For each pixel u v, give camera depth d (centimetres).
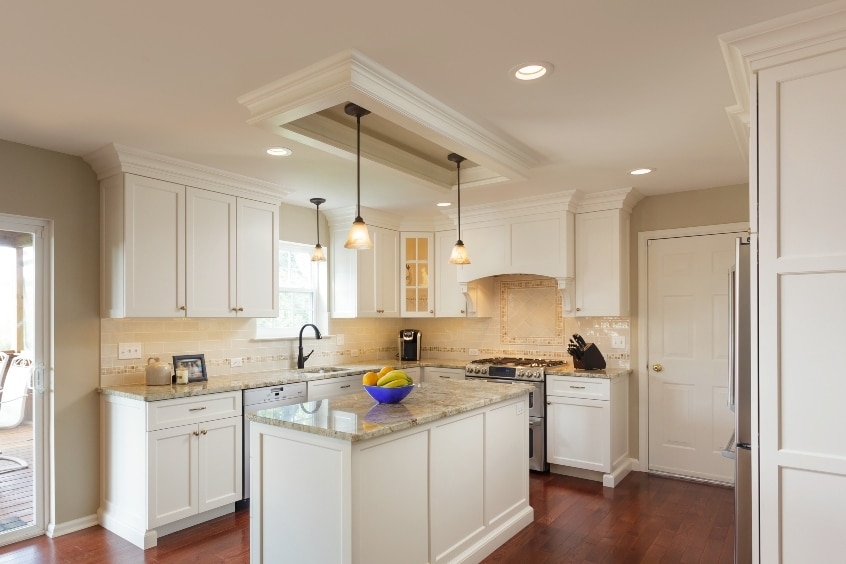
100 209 355
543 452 461
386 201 479
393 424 237
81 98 255
